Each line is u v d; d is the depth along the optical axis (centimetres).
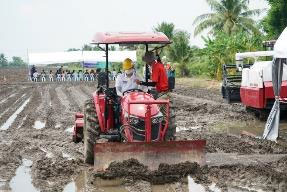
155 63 981
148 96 930
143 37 943
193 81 4312
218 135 1362
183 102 2448
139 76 992
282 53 1237
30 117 1834
